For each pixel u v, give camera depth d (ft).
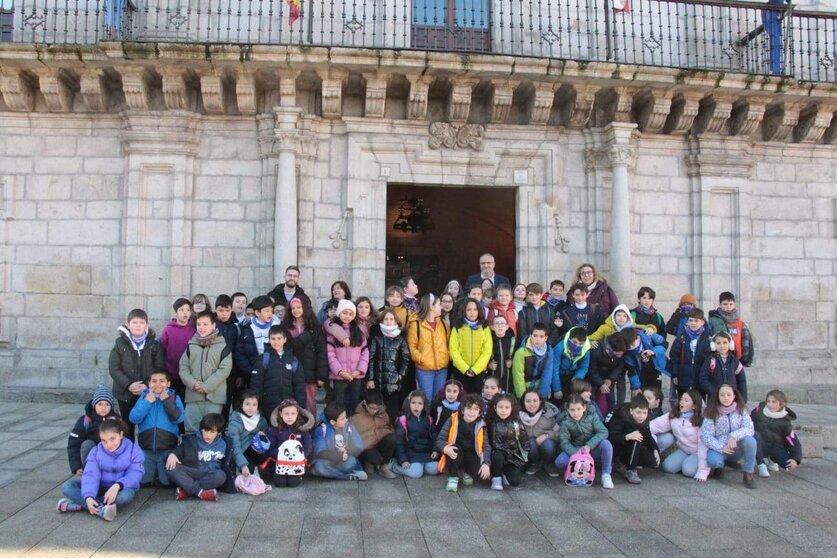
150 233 30.89
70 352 30.66
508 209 48.01
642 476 20.79
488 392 20.11
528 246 32.89
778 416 21.67
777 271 34.83
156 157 30.81
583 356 22.11
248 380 21.27
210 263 31.14
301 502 17.47
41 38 31.22
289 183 30.45
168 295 30.71
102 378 30.35
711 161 33.68
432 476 20.21
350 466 19.51
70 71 29.71
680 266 33.86
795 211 35.22
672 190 33.99
